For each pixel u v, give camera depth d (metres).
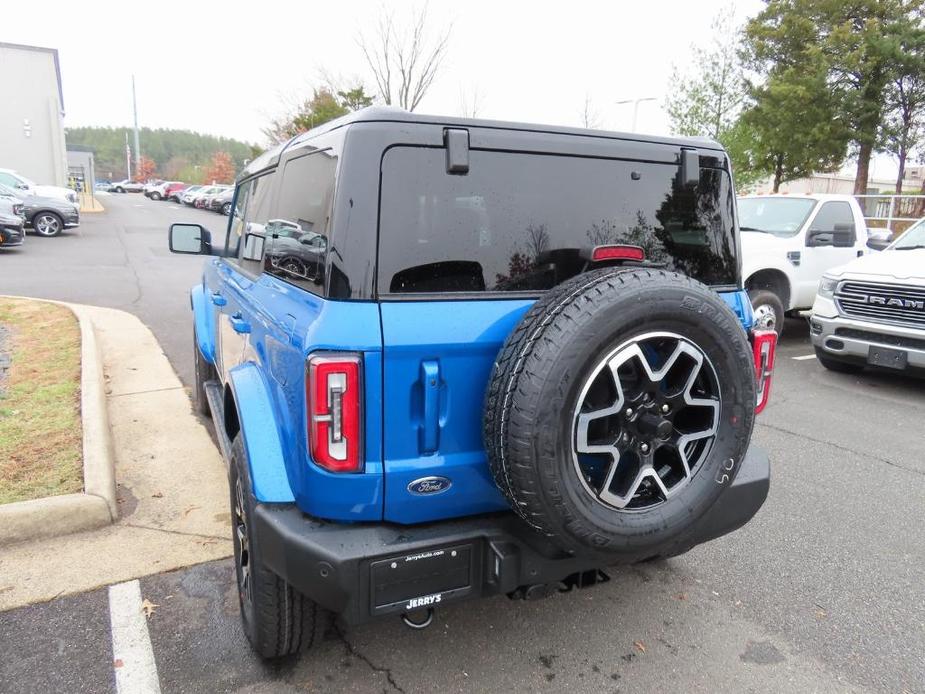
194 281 13.27
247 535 2.54
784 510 4.21
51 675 2.63
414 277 2.22
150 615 3.00
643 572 3.47
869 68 22.95
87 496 3.75
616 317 2.04
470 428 2.26
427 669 2.71
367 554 2.13
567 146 2.48
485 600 3.19
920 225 7.69
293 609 2.47
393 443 2.16
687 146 2.75
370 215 2.15
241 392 2.59
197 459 4.66
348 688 2.59
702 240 2.85
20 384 5.72
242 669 2.68
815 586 3.37
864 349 6.82
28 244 18.52
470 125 2.32
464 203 2.31
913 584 3.41
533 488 2.04
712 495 2.38
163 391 6.12
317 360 2.04
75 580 3.25
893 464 4.96
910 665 2.80
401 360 2.12
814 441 5.44
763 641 2.94
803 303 9.01
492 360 2.26
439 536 2.25
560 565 2.38
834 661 2.82
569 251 2.51
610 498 2.17
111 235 22.30
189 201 44.03
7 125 34.44
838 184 35.84
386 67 21.06
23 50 33.97
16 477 4.00
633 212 2.66
